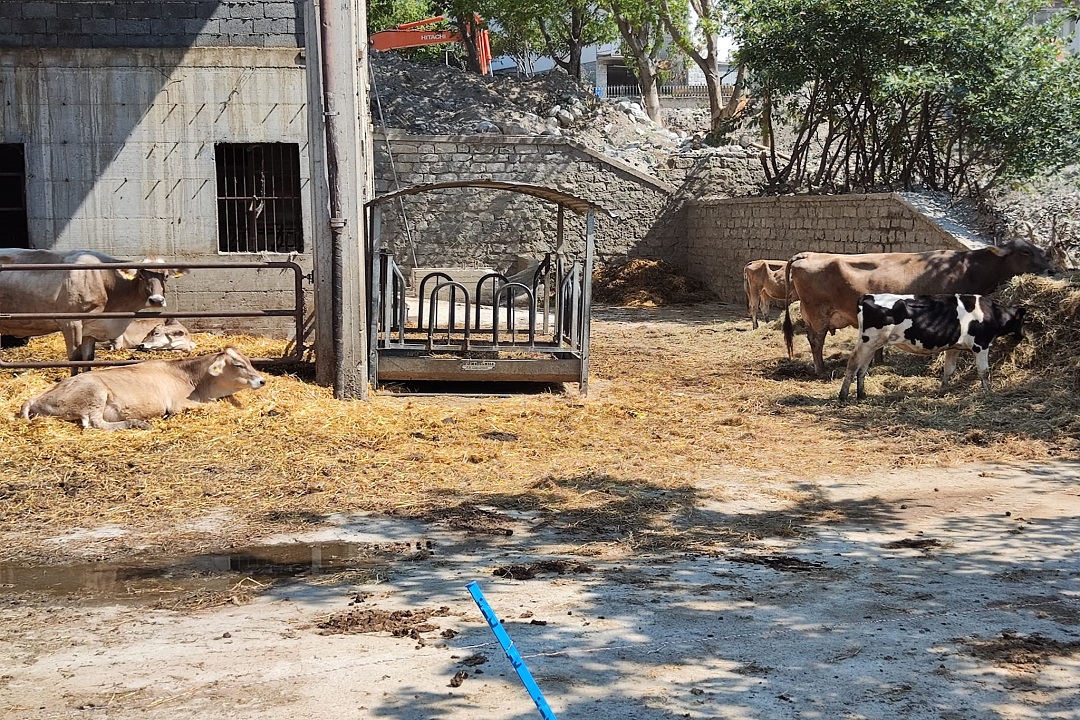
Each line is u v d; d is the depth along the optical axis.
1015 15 20.12
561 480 8.38
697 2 34.41
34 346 13.34
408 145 27.36
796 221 22.34
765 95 23.67
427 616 5.54
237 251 14.33
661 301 25.75
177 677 4.77
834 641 5.24
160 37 13.95
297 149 14.20
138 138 14.02
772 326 18.44
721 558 6.61
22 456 8.50
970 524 7.35
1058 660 5.04
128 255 14.16
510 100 33.06
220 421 9.76
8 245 15.43
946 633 5.36
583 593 5.92
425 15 46.75
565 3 36.16
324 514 7.46
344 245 11.14
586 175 28.19
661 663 4.96
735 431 10.30
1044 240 16.92
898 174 22.48
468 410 10.84
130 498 7.71
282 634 5.29
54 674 4.81
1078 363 11.37
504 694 4.60
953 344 11.38
